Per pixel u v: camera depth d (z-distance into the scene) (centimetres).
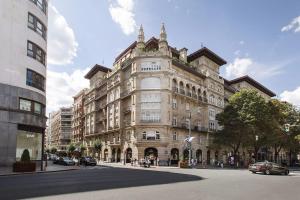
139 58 5669
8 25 3241
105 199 1134
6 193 1279
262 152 8600
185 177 2339
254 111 4975
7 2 3256
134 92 5606
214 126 6738
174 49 6488
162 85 5475
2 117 3070
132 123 5603
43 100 3712
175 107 5741
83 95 9794
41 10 3759
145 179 2086
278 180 2305
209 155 6500
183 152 5700
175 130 5619
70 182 1798
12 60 3244
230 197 1273
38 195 1220
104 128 7362
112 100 6894
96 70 8438
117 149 6481
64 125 13088
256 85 8731
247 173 3181
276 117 5406
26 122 3312
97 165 4884
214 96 6881
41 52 3728
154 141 5322
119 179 2064
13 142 3142
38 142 3641
